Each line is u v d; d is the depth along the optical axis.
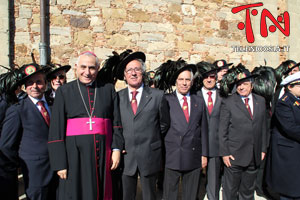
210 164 2.93
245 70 2.78
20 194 3.19
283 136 2.67
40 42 4.68
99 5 5.10
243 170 2.70
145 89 2.55
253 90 3.48
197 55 5.79
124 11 5.26
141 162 2.36
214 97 3.12
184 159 2.51
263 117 2.71
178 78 2.69
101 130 2.16
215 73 3.11
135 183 2.44
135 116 2.39
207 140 2.69
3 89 2.47
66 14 4.89
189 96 2.77
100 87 2.30
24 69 2.28
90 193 2.04
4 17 4.45
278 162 2.68
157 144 2.43
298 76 2.53
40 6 4.64
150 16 5.45
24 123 2.18
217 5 5.93
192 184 2.59
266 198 3.29
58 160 2.04
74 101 2.16
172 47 5.60
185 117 2.61
